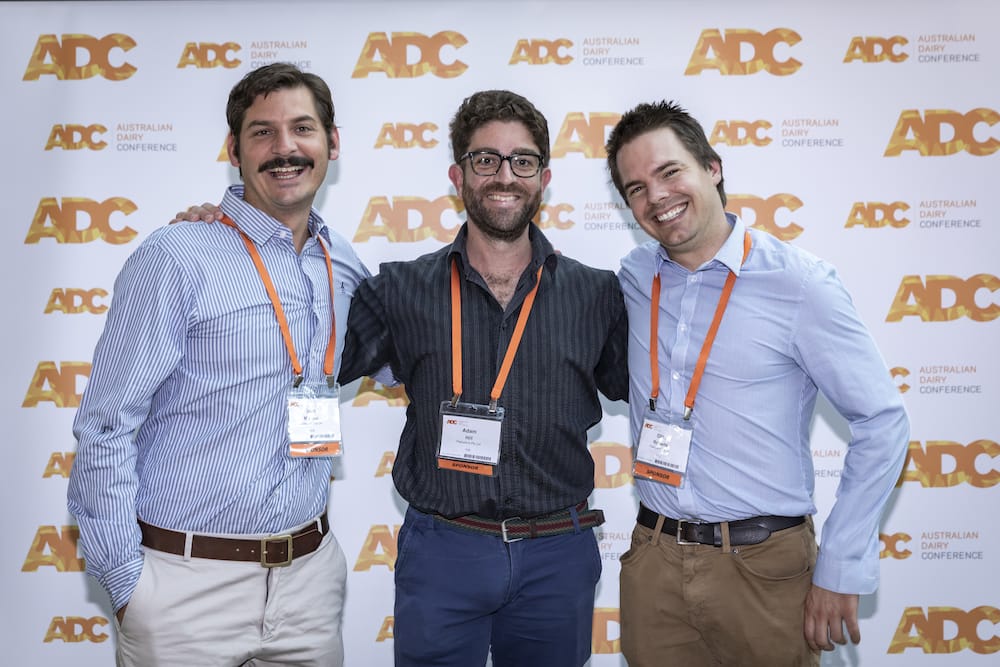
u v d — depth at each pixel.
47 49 2.81
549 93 2.83
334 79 2.83
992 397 2.82
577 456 2.00
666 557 1.89
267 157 1.81
